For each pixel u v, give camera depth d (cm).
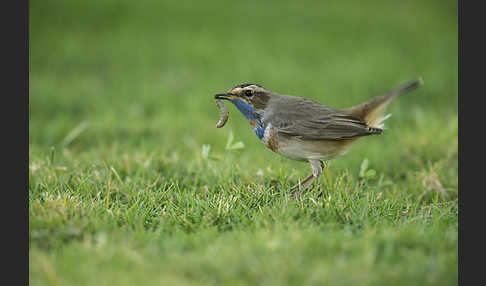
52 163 1210
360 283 708
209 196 1026
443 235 851
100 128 1566
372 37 2628
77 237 841
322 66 2223
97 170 1177
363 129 1069
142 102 1847
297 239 798
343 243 796
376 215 938
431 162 1326
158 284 707
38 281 732
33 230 846
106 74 2189
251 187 1063
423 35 2677
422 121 1577
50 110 1781
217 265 745
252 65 2223
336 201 973
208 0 3133
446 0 3259
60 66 2272
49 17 2788
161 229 887
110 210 946
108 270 741
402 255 776
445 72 2105
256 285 712
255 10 3006
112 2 2998
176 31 2692
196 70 2212
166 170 1220
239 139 1527
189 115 1700
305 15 2939
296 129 1069
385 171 1295
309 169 1224
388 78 2044
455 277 733
